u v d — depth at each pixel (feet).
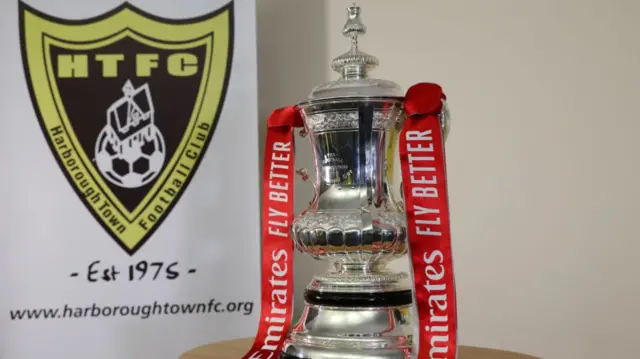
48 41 4.20
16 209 4.15
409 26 4.52
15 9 4.19
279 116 3.10
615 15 4.27
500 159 4.37
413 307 2.63
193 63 4.26
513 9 4.41
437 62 4.49
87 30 4.22
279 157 3.14
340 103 2.72
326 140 2.82
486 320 4.34
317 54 4.64
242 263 4.22
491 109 4.40
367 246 2.70
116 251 4.18
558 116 4.32
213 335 4.19
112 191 4.20
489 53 4.42
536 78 4.36
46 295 4.14
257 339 3.06
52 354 4.12
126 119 4.22
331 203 2.78
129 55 4.23
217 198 4.23
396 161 3.44
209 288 4.20
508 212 4.34
